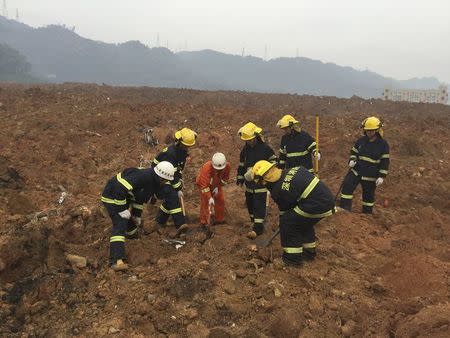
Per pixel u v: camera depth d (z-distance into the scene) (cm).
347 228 702
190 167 1033
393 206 852
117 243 555
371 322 461
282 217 539
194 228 661
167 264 554
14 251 547
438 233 713
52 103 1556
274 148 1196
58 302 496
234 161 1105
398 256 597
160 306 477
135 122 1334
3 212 700
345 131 1303
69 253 587
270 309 475
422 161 1098
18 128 1221
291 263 550
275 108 1808
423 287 512
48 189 850
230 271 531
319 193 516
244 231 662
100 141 1183
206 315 467
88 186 879
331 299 498
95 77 13888
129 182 552
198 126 1355
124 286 516
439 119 1573
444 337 398
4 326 462
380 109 1945
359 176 760
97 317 473
